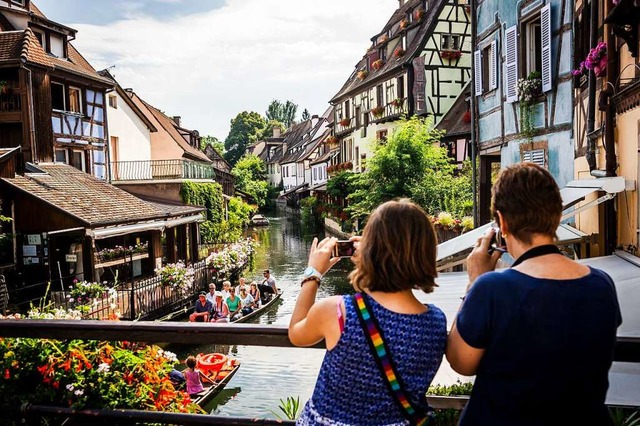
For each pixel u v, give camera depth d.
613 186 6.67
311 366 12.80
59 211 17.33
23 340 3.41
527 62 12.03
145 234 24.77
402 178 25.94
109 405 3.60
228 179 48.53
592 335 1.49
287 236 42.97
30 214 17.47
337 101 45.66
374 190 26.44
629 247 6.84
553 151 10.84
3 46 20.77
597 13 8.02
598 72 7.61
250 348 14.33
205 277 21.62
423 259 1.60
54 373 3.39
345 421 1.59
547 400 1.50
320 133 69.50
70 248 19.02
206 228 31.86
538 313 1.49
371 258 1.61
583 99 9.08
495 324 1.52
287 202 76.81
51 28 23.56
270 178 89.06
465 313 1.57
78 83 24.23
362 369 1.57
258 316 18.50
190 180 30.98
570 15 9.92
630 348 1.93
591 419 1.52
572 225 9.95
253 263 29.84
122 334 2.39
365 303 1.60
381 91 36.91
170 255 25.19
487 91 14.54
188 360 10.67
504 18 13.03
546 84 10.86
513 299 1.52
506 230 1.67
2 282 14.68
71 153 23.86
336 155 48.34
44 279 17.47
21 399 3.32
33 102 21.00
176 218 24.19
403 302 1.62
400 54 34.94
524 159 12.16
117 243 22.45
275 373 12.39
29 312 6.72
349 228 35.22
